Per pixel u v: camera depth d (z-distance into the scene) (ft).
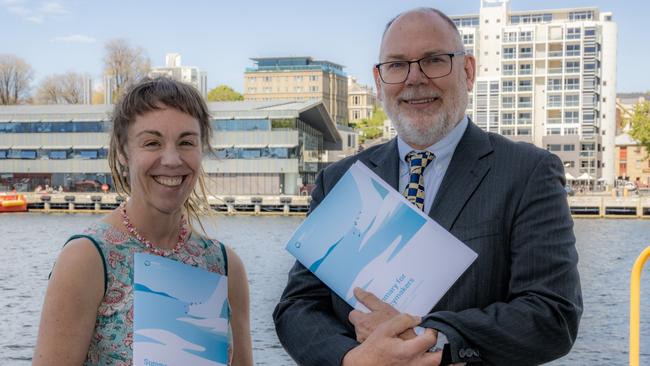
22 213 173.99
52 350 7.44
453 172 9.14
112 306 7.73
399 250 8.41
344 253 8.62
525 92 261.03
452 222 8.87
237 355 8.95
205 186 9.16
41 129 185.88
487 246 8.67
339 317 9.27
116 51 264.11
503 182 8.84
